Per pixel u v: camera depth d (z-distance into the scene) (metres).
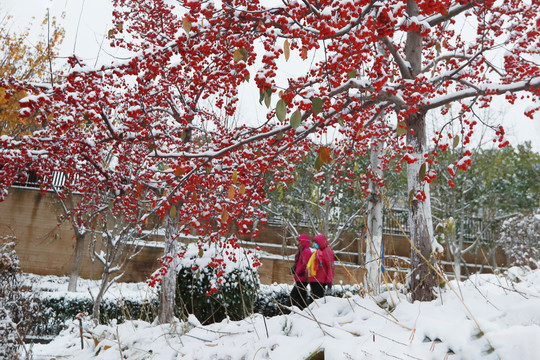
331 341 2.64
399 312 3.02
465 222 17.42
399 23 3.22
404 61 4.24
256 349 3.14
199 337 3.99
